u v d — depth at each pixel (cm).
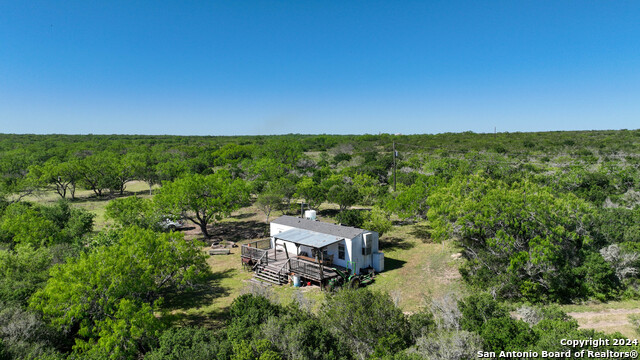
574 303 1733
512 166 4575
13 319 1279
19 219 2497
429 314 1395
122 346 1275
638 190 3166
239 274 2392
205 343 1155
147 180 6228
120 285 1448
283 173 5784
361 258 2309
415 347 1168
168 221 3403
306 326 1207
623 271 1786
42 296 1404
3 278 1669
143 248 1652
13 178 5572
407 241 2978
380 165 5844
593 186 3316
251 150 9862
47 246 2297
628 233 2025
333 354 1165
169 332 1241
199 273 1881
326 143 13225
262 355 1052
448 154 6712
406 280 2188
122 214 2761
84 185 5688
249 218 3994
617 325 1481
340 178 4656
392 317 1289
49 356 1155
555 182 3475
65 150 9150
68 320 1341
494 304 1309
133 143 14125
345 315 1319
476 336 1109
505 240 1902
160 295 2062
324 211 4228
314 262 2305
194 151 10425
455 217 2238
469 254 2219
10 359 1112
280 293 2064
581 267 1792
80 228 2767
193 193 3027
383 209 3222
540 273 1838
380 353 1180
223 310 1875
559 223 1947
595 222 2116
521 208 2002
